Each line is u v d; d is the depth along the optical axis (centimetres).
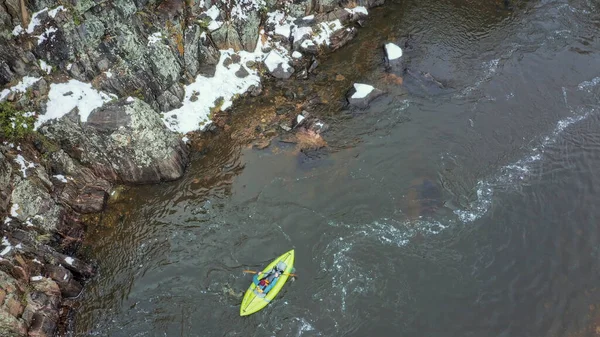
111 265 1722
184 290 1648
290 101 2212
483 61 2394
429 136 2080
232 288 1647
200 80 2175
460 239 1730
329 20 2481
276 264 1675
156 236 1792
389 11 2645
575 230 1745
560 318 1523
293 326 1537
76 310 1617
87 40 1827
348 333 1509
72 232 1762
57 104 1795
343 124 2131
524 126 2106
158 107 2036
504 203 1830
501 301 1568
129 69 1912
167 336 1539
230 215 1842
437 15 2631
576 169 1938
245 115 2155
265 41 2352
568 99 2217
